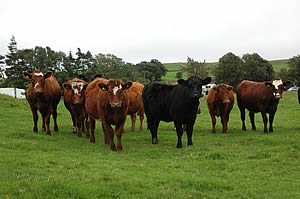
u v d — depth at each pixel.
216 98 19.61
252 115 21.12
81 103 17.42
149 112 16.72
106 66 71.44
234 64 63.28
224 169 11.49
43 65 74.31
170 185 9.14
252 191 9.00
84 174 9.73
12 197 7.69
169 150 14.55
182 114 15.27
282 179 10.36
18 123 20.77
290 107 36.56
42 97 17.41
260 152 13.84
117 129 14.58
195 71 71.38
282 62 121.06
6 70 74.12
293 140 16.05
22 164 10.57
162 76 91.88
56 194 7.97
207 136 18.45
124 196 8.14
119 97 13.95
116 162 11.87
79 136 17.72
